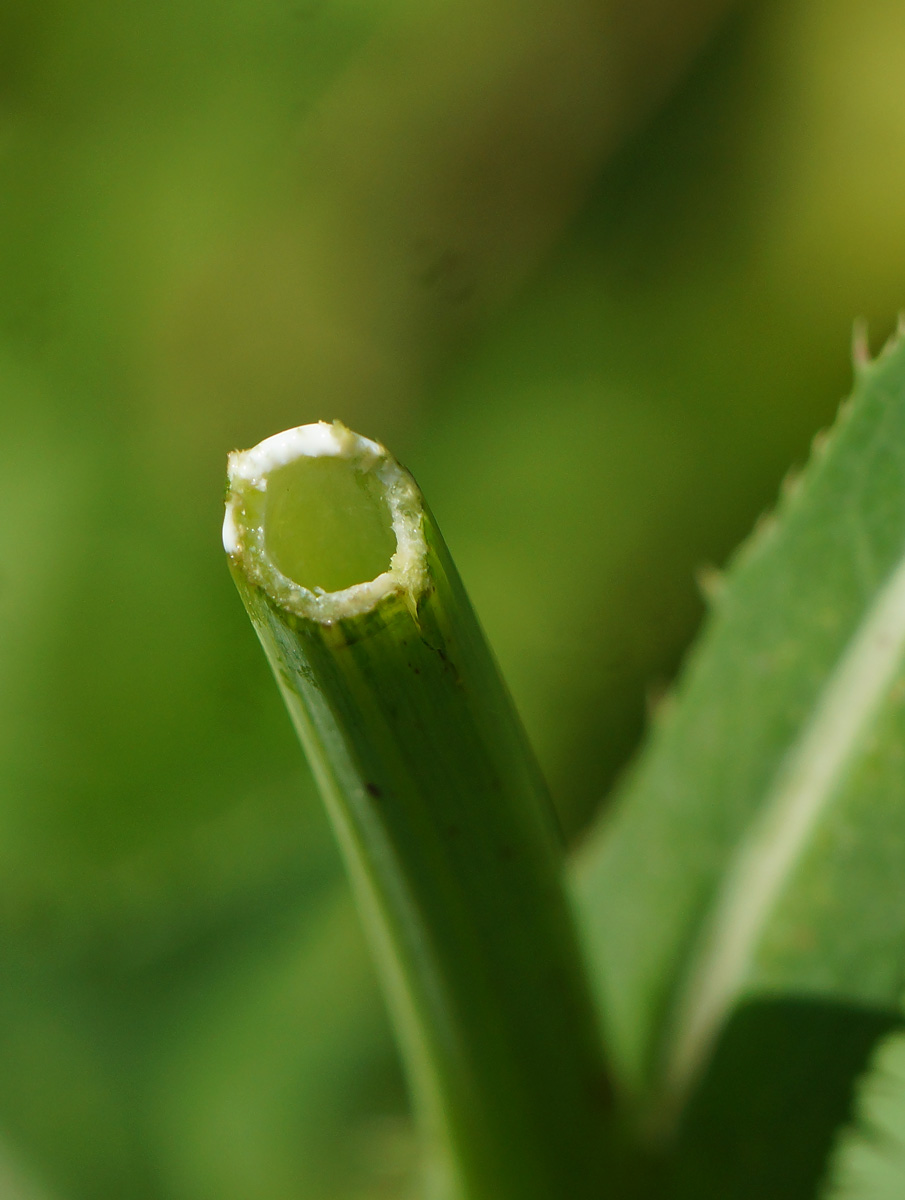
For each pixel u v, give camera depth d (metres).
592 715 0.33
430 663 0.16
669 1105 0.18
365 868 0.17
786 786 0.18
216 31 0.38
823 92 0.37
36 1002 0.24
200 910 0.25
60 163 0.38
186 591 0.35
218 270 0.38
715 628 0.18
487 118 0.39
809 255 0.37
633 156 0.38
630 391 0.37
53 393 0.37
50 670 0.34
